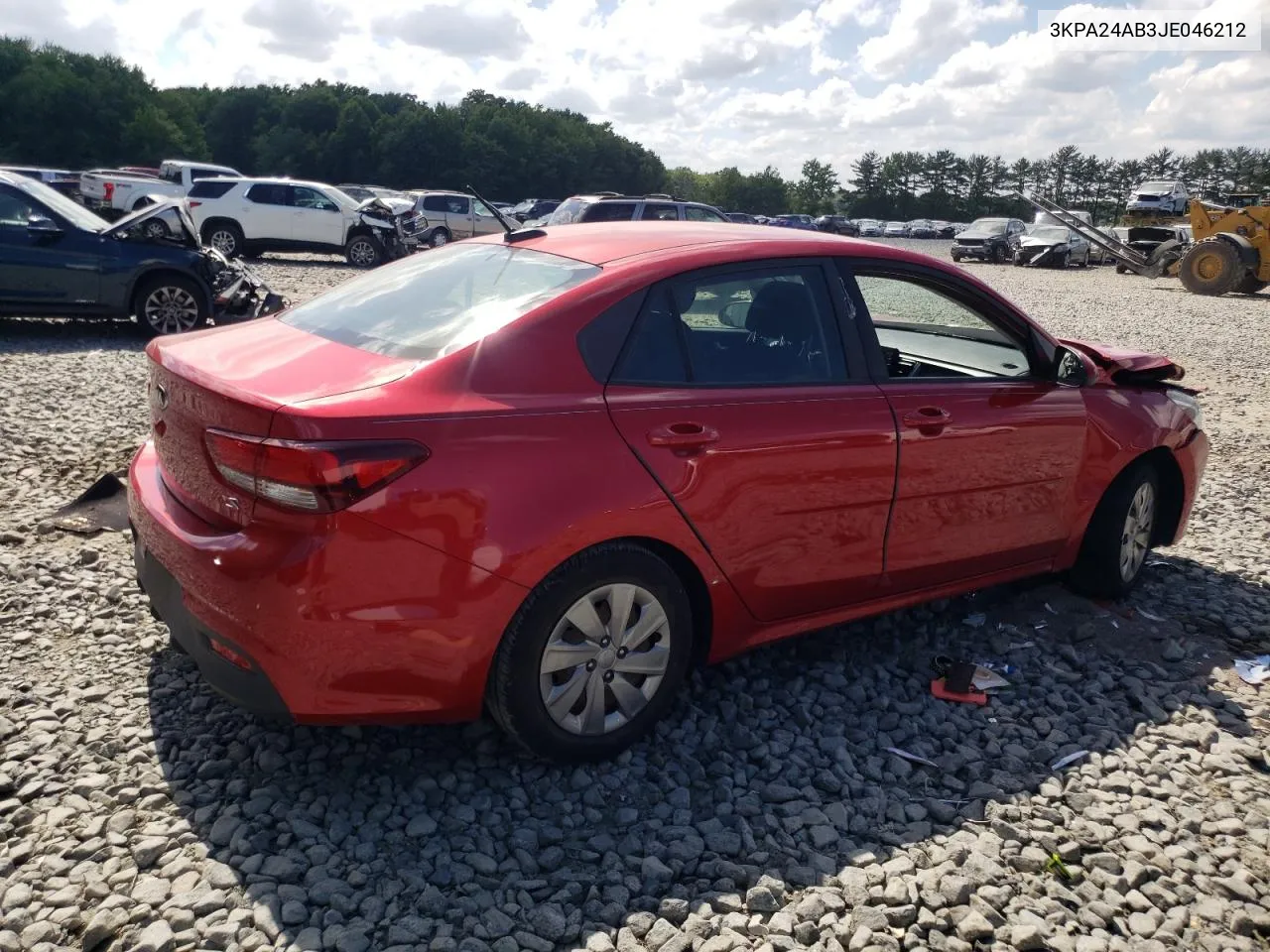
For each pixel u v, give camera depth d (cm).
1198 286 2425
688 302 328
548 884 266
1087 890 273
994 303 413
